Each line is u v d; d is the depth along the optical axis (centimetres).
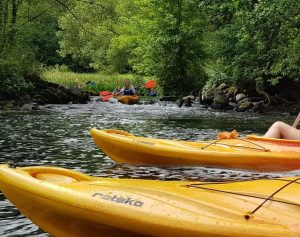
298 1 1491
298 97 2181
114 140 650
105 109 1811
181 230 288
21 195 337
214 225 286
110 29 3862
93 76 3469
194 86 2736
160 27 2714
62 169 368
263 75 2119
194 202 322
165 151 634
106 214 303
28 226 408
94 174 606
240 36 1900
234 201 331
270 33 1666
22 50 2094
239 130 1199
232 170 633
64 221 326
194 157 629
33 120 1274
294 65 1723
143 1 2855
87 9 2389
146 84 2778
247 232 280
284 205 323
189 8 2689
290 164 632
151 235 296
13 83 1873
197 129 1170
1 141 871
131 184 353
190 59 2714
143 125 1241
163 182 369
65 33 4328
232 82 2255
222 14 2303
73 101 2089
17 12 2181
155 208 307
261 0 1574
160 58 2736
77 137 943
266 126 1313
